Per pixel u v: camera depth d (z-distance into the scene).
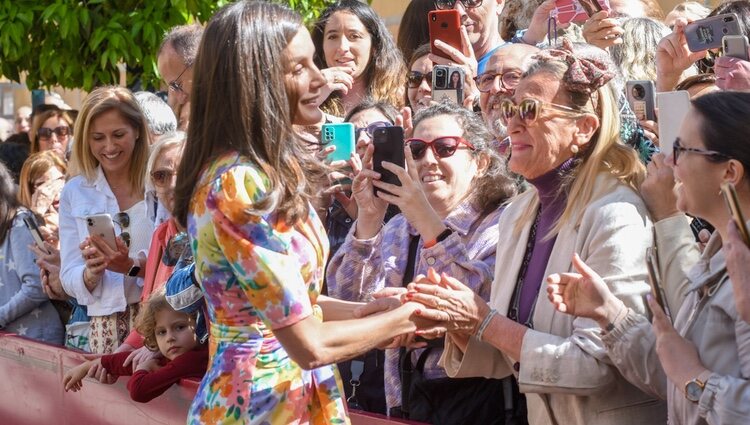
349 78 4.34
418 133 3.40
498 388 3.02
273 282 2.33
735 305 2.16
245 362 2.44
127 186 4.62
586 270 2.50
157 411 3.59
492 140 3.48
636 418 2.66
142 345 3.91
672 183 2.68
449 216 3.36
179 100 4.75
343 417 2.56
